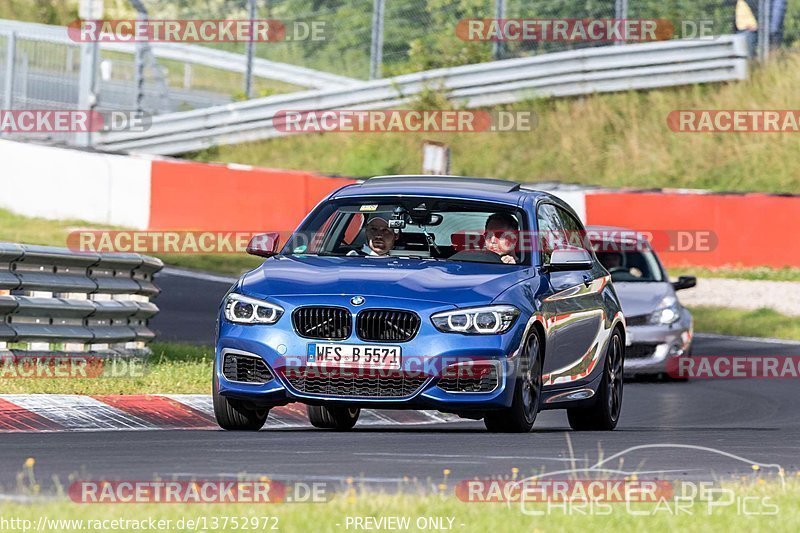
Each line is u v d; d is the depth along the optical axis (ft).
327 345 99.45
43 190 296.30
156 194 295.48
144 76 395.75
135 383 127.54
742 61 380.58
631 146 376.68
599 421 122.21
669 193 295.89
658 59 384.06
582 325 115.75
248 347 101.09
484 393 100.17
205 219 295.28
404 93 376.48
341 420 120.37
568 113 384.27
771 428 126.62
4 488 67.10
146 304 150.61
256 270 106.93
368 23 408.05
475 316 100.32
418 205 114.21
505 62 381.19
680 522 59.57
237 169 295.48
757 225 295.28
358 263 106.63
